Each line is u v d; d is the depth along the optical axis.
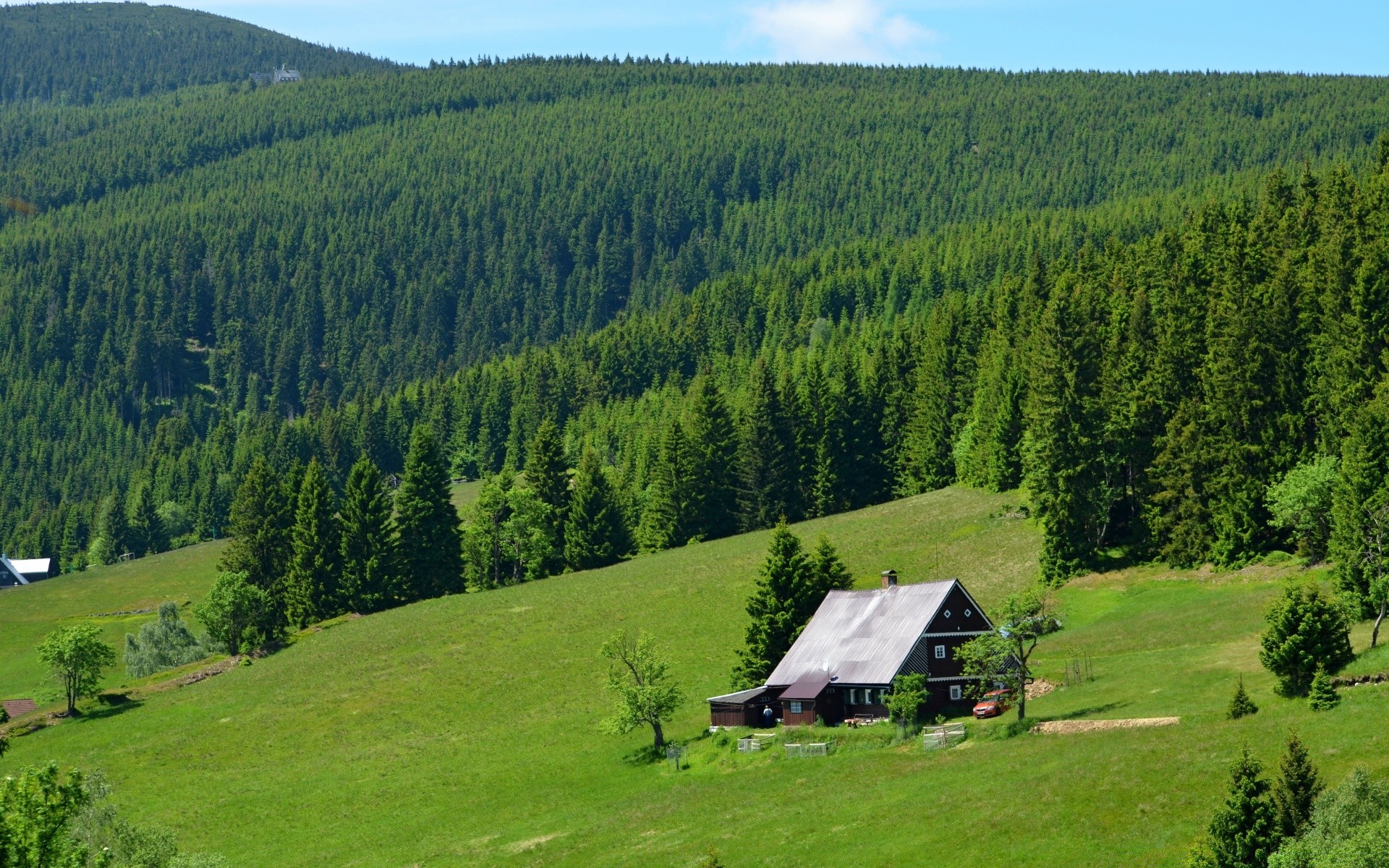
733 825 73.19
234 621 143.38
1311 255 133.75
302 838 87.19
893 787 73.00
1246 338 117.38
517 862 75.25
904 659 89.75
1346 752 60.09
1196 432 117.25
